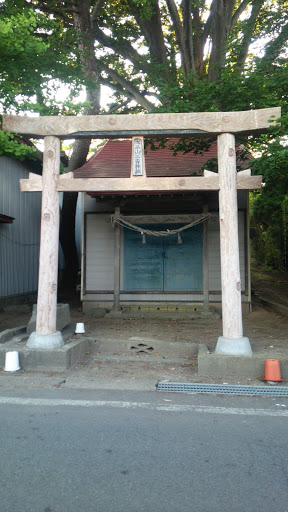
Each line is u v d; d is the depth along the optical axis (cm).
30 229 1466
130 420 425
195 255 1213
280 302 1382
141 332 880
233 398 505
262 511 268
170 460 335
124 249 1235
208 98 898
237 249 636
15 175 1350
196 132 650
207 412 452
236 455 345
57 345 642
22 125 667
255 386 538
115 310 1141
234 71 1002
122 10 1511
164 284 1217
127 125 656
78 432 391
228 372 588
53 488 292
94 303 1227
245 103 877
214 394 522
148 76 1445
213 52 1385
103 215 1248
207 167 1030
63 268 1786
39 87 830
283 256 2169
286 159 712
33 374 596
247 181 647
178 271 1216
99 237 1246
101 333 848
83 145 1420
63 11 1288
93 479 304
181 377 589
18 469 318
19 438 376
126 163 1290
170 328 949
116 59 1609
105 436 382
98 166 1273
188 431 396
